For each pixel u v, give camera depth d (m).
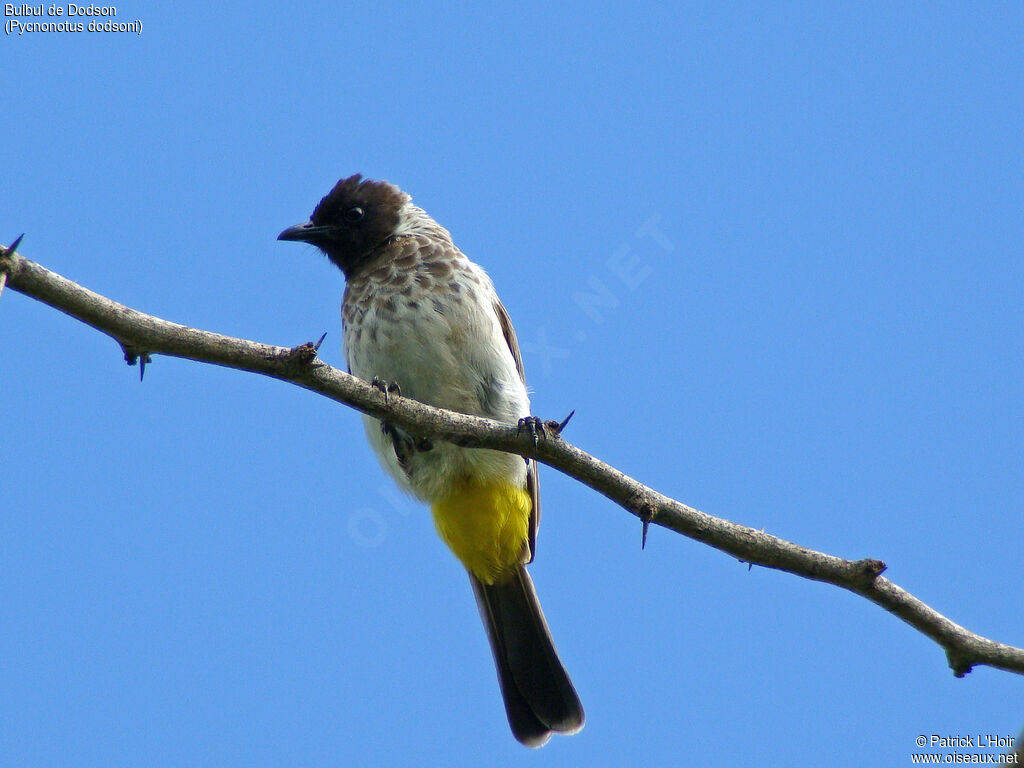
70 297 6.74
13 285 6.62
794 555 8.09
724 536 8.13
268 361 7.35
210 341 7.16
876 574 8.00
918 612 7.99
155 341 6.99
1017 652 7.98
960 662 7.99
